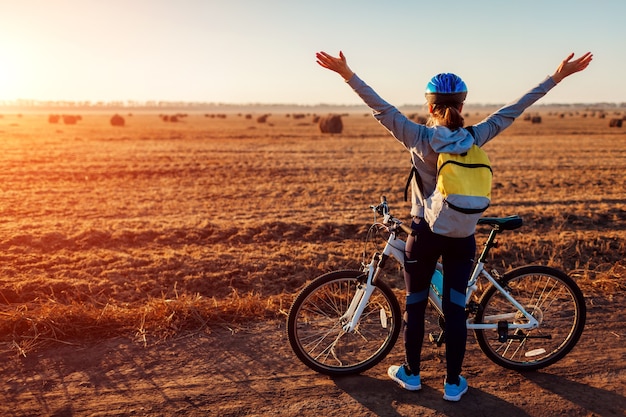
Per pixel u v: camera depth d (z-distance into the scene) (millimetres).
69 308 4211
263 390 3346
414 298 3279
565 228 8555
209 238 7770
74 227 8250
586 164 18750
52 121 65188
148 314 4223
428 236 3098
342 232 8102
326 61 3039
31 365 3580
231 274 6133
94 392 3285
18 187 12820
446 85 2998
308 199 11562
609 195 12102
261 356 3760
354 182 14195
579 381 3516
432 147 2951
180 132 41438
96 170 15938
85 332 4008
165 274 6098
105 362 3637
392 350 3902
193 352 3799
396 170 16828
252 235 7980
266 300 4727
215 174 15570
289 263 6477
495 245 3518
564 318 4219
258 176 15281
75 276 6043
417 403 3236
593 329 4230
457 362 3223
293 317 3445
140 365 3609
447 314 3217
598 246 7242
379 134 39719
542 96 3211
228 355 3766
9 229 8062
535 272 3590
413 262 3199
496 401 3270
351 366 3547
